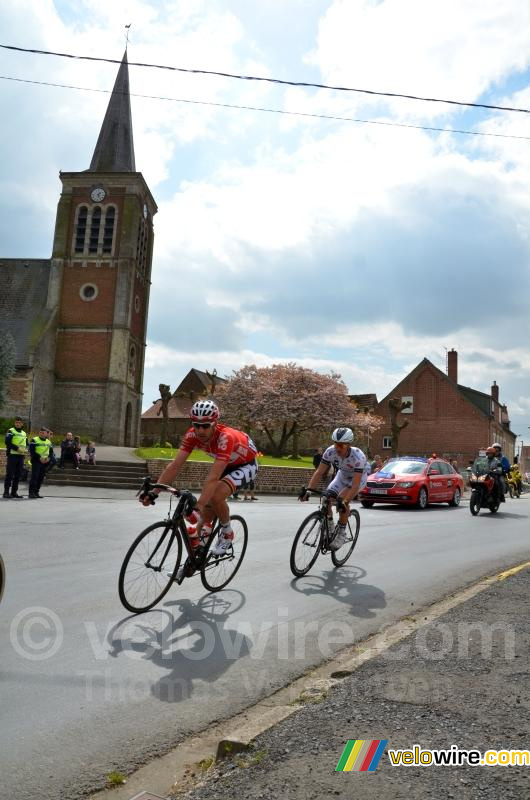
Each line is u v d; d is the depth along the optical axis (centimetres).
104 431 4081
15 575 649
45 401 4009
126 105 4675
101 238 4259
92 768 281
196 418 534
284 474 2534
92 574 664
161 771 283
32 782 268
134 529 1060
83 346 4175
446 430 5359
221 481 572
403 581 682
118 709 338
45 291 4334
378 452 5569
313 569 739
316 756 272
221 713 339
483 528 1245
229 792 249
